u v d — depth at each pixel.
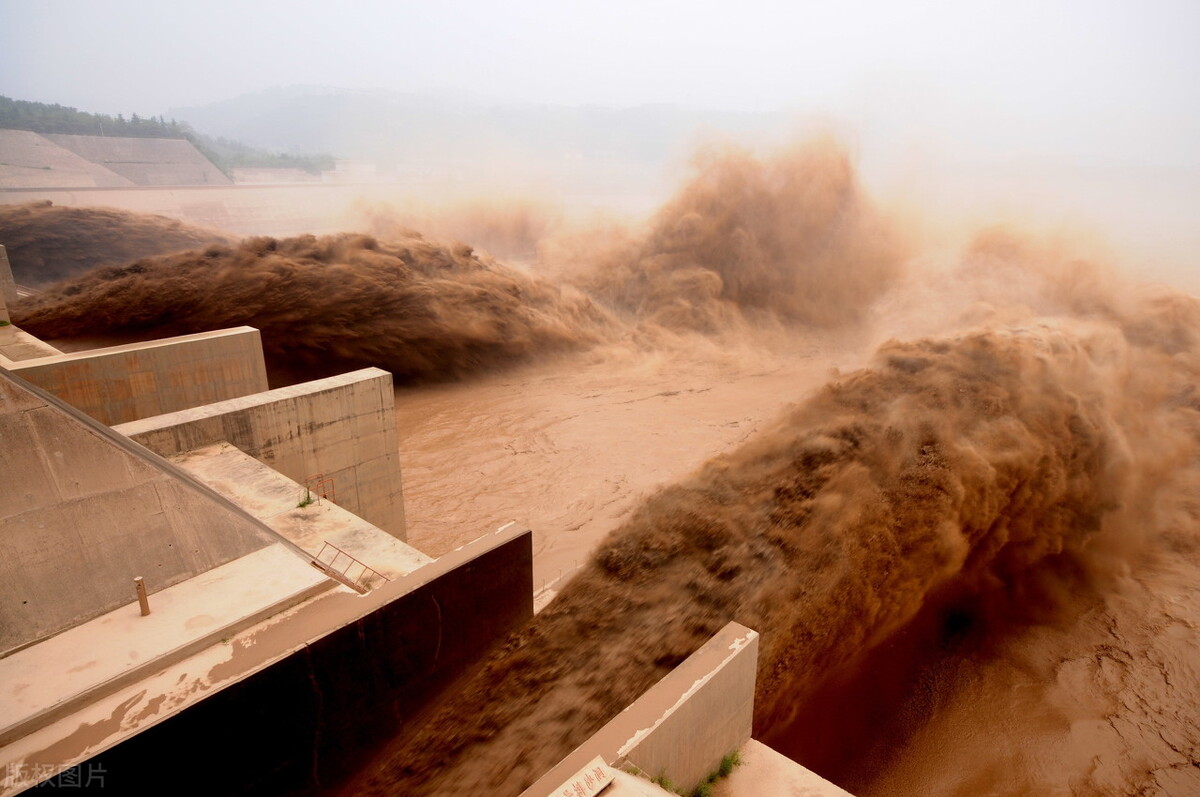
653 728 7.54
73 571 8.52
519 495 21.47
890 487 17.25
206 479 13.20
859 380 21.59
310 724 8.52
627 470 23.09
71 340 29.45
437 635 10.00
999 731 13.44
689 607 14.13
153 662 7.65
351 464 16.95
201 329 30.59
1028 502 18.41
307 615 8.75
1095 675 14.70
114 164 98.88
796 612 14.47
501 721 10.46
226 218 78.19
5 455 8.51
